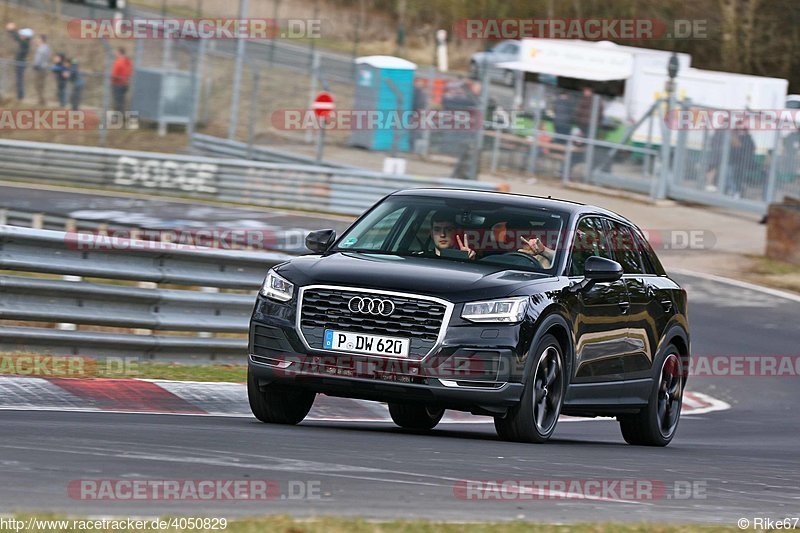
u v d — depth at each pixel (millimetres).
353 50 118500
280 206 68062
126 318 27703
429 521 12547
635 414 25109
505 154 84562
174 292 28719
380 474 15578
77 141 82875
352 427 23266
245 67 91812
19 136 82625
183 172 68500
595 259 22359
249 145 78188
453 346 20047
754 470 20797
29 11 106688
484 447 19797
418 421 25672
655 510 14945
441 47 116750
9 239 25625
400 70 81938
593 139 82062
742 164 75812
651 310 24953
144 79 84750
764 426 31859
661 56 85438
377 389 20297
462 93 81438
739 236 69438
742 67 116312
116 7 113688
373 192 67875
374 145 83000
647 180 79312
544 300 21031
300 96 90625
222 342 29828
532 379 20688
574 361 22062
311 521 12047
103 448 15867
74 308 26891
